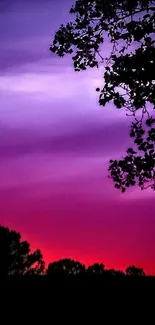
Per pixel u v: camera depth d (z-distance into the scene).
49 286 14.90
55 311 12.17
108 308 12.41
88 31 10.62
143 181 9.73
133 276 16.31
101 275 16.77
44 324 11.24
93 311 12.16
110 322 11.46
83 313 12.06
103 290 14.20
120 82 9.21
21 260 35.31
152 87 9.06
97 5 10.29
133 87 9.19
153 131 9.70
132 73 8.95
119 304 12.73
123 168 9.88
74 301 13.05
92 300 13.04
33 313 11.98
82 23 10.63
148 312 12.02
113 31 10.41
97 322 11.48
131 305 12.56
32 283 15.47
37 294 13.80
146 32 8.89
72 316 11.82
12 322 11.30
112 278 16.09
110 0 10.06
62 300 13.13
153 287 14.37
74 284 15.27
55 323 11.34
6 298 13.28
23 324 11.17
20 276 16.81
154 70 8.70
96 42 10.61
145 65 8.68
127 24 9.34
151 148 9.66
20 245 34.91
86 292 13.88
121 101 9.45
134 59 8.74
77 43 10.75
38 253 37.06
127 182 9.90
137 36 8.96
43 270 37.56
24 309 12.27
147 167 9.50
